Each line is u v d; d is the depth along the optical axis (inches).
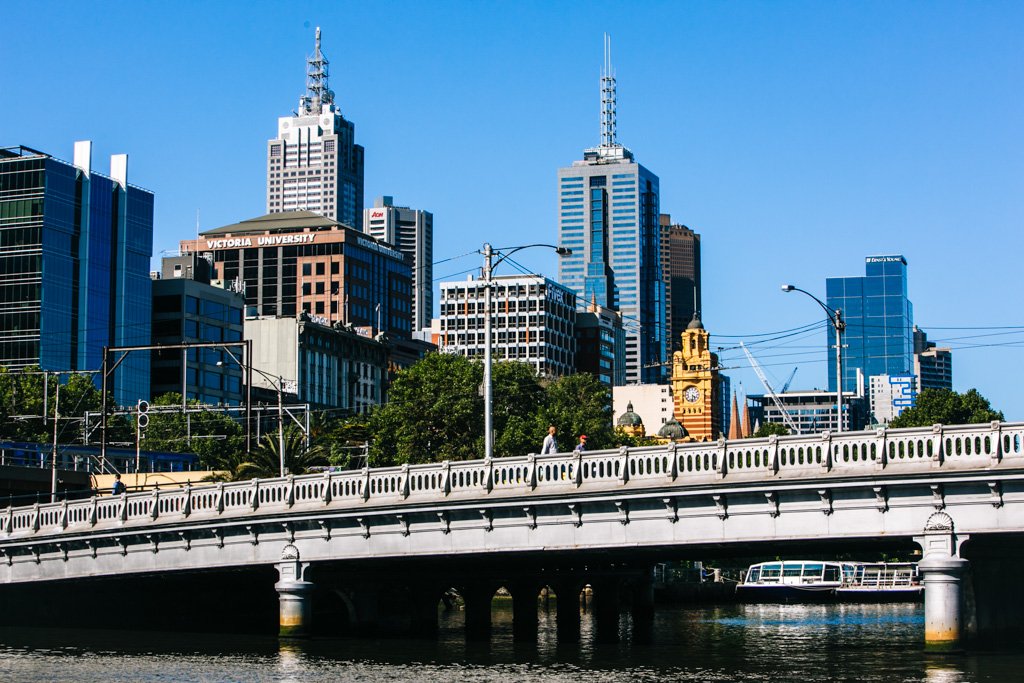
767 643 3432.6
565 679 2425.0
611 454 2544.3
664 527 2497.5
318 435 6486.2
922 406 7583.7
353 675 2480.3
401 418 5935.0
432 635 3678.6
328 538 2849.4
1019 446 2311.8
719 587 7396.7
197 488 3009.4
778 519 2409.0
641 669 2618.1
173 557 3034.0
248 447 4714.6
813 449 2379.4
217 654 2822.3
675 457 2492.6
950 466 2278.5
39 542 3186.5
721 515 2447.1
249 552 2945.4
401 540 2751.0
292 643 2896.2
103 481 4889.3
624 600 6166.3
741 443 2439.7
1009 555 2608.3
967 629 2507.4
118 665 2650.1
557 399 7859.3
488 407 3085.6
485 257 3351.4
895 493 2322.8
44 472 4697.3
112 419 7293.3
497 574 3405.5
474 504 2635.3
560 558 2842.0
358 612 3474.4
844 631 4069.9
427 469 2723.9
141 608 3533.5
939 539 2287.2
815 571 7298.2
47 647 2997.0
